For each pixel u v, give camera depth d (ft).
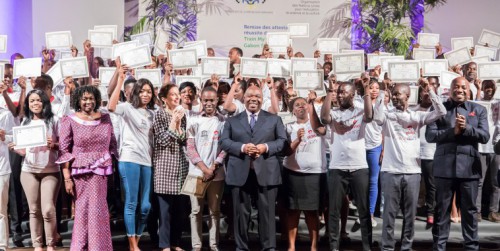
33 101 18.60
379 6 34.24
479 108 19.01
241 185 18.52
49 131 18.80
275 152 18.51
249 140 18.72
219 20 34.24
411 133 19.01
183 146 19.35
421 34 28.81
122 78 18.90
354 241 21.40
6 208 19.45
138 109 19.11
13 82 26.35
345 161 19.08
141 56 21.06
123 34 34.24
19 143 18.28
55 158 18.84
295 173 19.36
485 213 24.16
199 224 19.62
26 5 32.76
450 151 18.80
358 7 34.32
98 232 17.67
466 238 18.97
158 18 34.01
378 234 21.79
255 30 34.40
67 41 26.63
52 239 18.99
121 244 21.34
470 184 18.80
